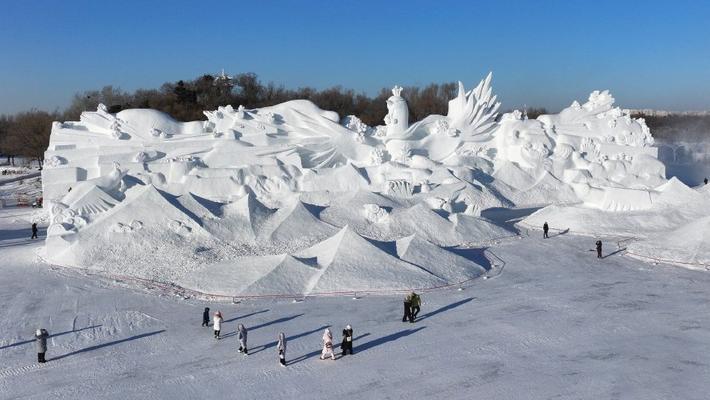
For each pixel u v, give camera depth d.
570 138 61.31
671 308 25.94
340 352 21.25
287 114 58.34
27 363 20.48
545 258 35.12
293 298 27.67
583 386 18.30
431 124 62.41
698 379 18.73
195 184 46.56
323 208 40.81
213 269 30.64
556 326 23.72
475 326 23.81
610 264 33.94
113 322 24.48
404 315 24.42
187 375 19.45
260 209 38.69
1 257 35.66
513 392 17.97
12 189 74.50
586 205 48.25
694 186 69.19
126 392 18.25
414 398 17.69
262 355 21.08
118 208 35.78
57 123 54.97
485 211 49.72
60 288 29.02
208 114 58.25
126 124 54.38
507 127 61.16
